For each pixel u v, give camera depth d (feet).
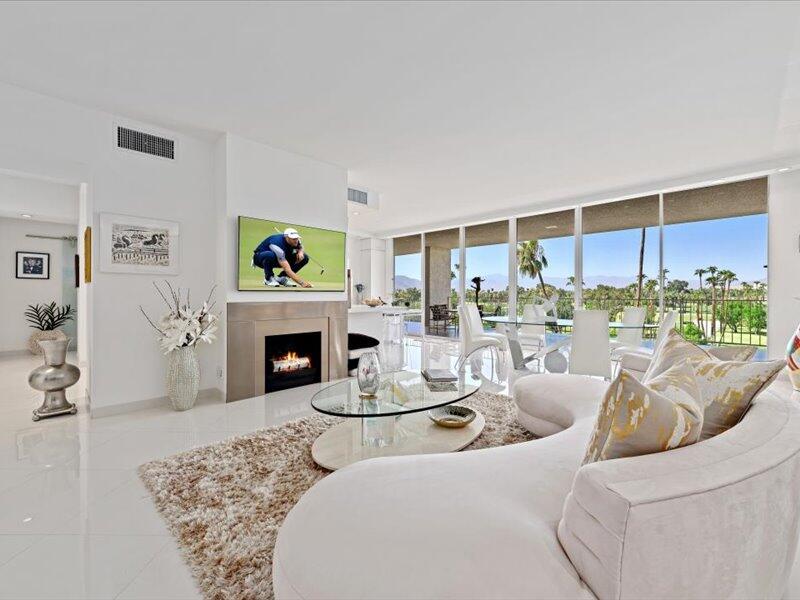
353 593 2.89
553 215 21.89
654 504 2.56
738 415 4.33
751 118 10.96
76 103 10.27
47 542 5.35
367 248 31.58
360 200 18.08
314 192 14.42
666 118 10.98
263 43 7.72
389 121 11.28
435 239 28.35
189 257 12.37
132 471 7.48
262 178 13.00
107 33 7.43
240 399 12.51
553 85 9.26
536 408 8.23
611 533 2.61
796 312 14.51
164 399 11.92
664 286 17.95
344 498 3.75
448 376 9.30
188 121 11.34
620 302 19.33
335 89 9.48
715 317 16.62
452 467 4.37
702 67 8.49
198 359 12.60
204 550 5.15
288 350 14.05
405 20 7.03
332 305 14.98
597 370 12.84
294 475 7.16
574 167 15.28
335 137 12.42
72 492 6.69
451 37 7.49
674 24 7.10
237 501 6.31
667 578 2.65
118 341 11.09
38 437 9.25
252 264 12.68
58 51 8.00
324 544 3.28
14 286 19.70
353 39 7.57
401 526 3.31
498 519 3.35
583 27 7.19
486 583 2.82
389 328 25.35
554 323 14.99
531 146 13.10
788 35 7.38
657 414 3.10
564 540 3.10
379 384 8.93
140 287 11.46
